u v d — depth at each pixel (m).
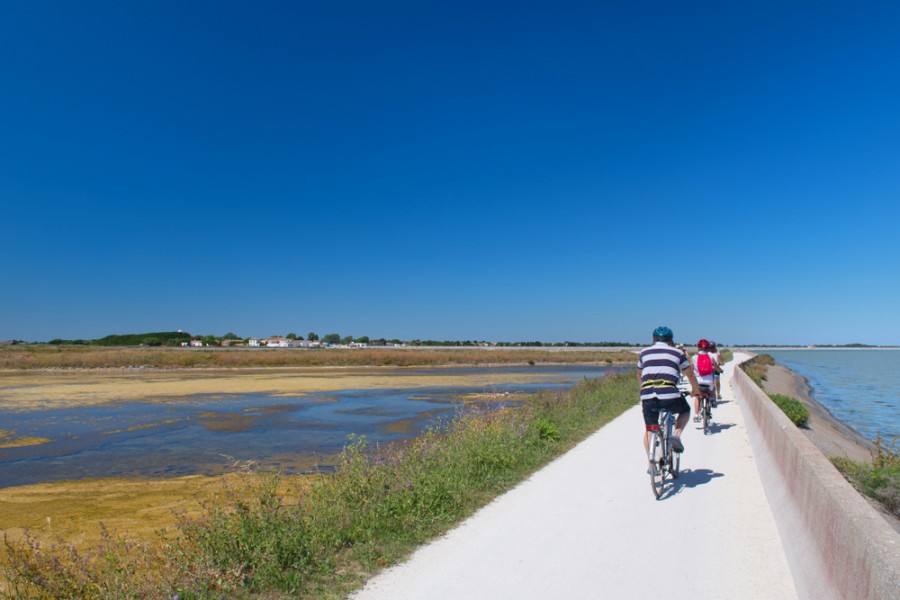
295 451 14.32
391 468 8.20
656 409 7.52
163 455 13.93
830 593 3.83
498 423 11.97
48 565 5.00
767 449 8.84
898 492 8.73
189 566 4.86
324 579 4.89
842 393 43.72
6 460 13.48
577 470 8.91
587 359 79.62
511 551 5.47
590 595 4.52
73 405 25.02
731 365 48.12
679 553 5.39
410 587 4.70
